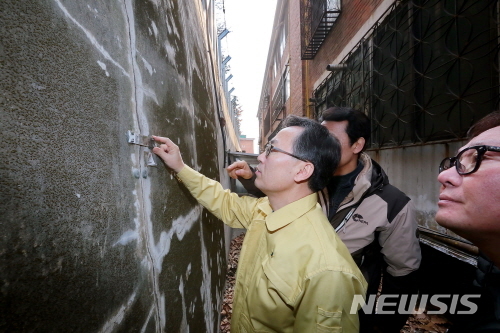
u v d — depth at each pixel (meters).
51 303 0.48
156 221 1.03
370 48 4.05
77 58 0.61
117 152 0.77
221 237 3.29
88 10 0.68
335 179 1.54
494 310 0.63
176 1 1.91
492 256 0.58
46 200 0.49
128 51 0.91
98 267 0.62
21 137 0.44
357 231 1.41
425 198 2.76
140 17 1.06
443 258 2.39
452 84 2.42
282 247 0.92
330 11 5.10
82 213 0.58
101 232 0.65
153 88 1.14
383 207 1.39
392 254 1.42
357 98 4.57
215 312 2.24
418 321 2.54
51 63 0.52
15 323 0.41
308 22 6.91
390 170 3.49
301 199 1.00
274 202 1.09
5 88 0.42
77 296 0.54
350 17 4.82
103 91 0.71
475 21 2.18
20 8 0.46
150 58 1.14
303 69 8.21
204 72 3.37
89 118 0.64
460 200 0.56
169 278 1.12
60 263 0.51
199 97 2.60
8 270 0.40
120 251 0.73
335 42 5.66
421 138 2.86
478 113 2.14
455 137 2.34
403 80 3.17
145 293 0.87
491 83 2.03
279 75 14.35
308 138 0.99
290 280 0.86
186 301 1.34
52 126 0.51
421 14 2.86
